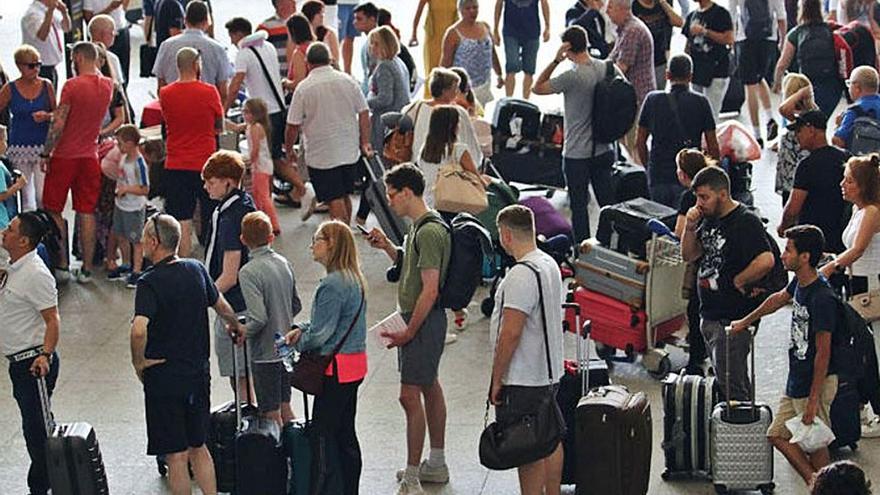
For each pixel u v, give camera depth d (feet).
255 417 54.75
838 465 35.99
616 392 53.67
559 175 88.02
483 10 142.31
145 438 61.93
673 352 69.10
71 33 99.25
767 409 55.21
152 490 57.47
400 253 57.77
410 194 54.90
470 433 61.72
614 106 77.77
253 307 56.13
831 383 54.65
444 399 61.62
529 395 50.88
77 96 78.38
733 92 106.63
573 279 72.90
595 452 52.47
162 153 83.05
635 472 52.60
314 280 79.82
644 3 101.50
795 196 66.13
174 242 52.60
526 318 50.60
